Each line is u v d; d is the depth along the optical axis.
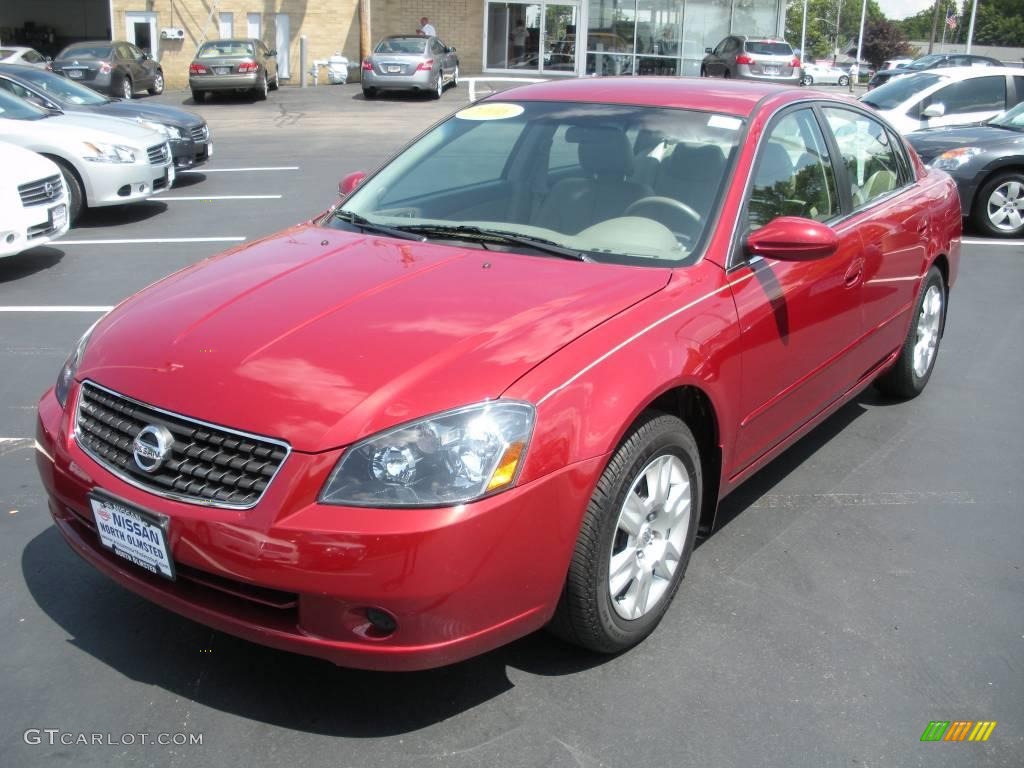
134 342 2.91
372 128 18.61
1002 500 4.18
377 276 3.15
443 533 2.37
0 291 7.40
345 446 2.42
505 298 2.96
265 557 2.41
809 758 2.60
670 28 30.88
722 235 3.38
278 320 2.86
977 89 12.44
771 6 30.61
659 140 3.76
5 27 41.69
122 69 23.97
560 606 2.77
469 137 4.13
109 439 2.75
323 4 29.91
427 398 2.49
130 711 2.74
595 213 3.55
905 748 2.64
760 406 3.49
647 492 2.93
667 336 2.96
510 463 2.47
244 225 9.95
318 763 2.55
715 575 3.50
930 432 4.93
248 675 2.90
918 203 4.91
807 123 4.14
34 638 3.06
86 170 9.80
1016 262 8.93
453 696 2.82
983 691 2.89
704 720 2.74
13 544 3.63
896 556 3.68
